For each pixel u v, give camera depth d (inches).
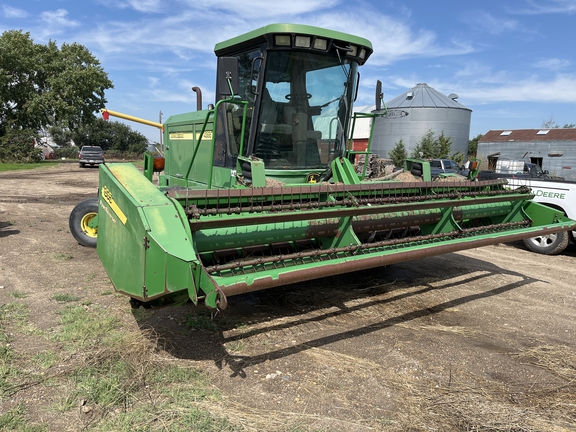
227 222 149.8
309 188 177.9
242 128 201.9
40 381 127.9
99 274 228.5
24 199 529.3
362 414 121.9
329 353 156.1
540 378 144.3
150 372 135.9
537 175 445.4
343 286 233.1
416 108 1486.2
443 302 214.5
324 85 217.0
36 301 188.7
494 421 119.7
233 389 130.9
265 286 133.2
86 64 1536.7
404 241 192.7
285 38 195.9
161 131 341.7
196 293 118.0
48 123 1526.8
